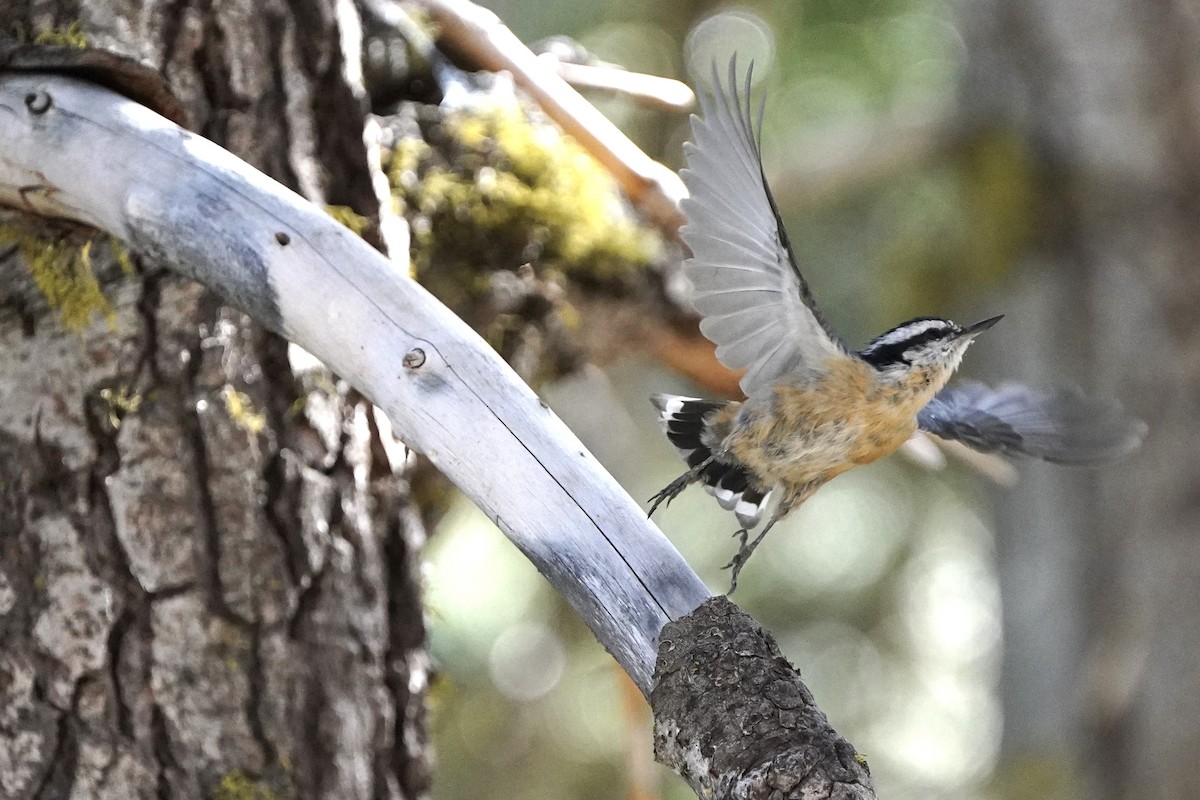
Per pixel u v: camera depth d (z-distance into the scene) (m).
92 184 5.22
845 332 14.05
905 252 12.82
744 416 6.13
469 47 8.08
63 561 5.49
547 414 4.90
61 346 5.57
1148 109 11.49
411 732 6.16
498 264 7.74
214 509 5.62
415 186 7.55
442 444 4.87
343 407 6.04
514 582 13.47
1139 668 11.63
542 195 7.91
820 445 6.10
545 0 13.59
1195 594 11.48
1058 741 12.02
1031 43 11.91
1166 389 11.66
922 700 14.78
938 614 14.96
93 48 5.27
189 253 5.11
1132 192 11.69
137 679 5.49
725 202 5.39
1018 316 12.22
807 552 14.37
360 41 7.01
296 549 5.77
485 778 13.70
